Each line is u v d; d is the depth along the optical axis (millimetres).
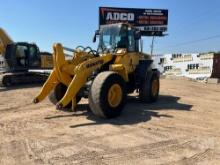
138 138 7344
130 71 10867
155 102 12367
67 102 8680
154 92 12281
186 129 8211
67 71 9297
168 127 8375
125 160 6000
